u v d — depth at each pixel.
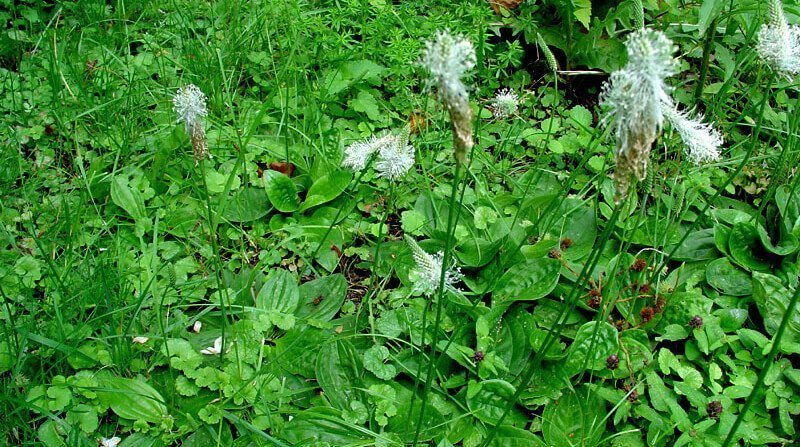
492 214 3.22
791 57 2.36
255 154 3.50
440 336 2.87
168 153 3.30
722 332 2.87
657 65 1.64
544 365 2.79
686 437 2.52
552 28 4.19
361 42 4.05
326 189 3.30
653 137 1.74
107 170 3.43
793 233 3.24
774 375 2.78
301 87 3.86
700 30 3.17
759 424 2.72
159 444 2.51
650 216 3.43
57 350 2.64
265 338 2.88
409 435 2.59
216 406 2.54
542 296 2.90
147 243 3.14
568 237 3.28
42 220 3.21
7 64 3.87
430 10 4.23
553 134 3.88
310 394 2.73
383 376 2.66
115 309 2.77
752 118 3.95
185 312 2.96
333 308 3.00
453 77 1.58
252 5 4.07
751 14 3.58
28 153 3.49
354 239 3.32
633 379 2.79
